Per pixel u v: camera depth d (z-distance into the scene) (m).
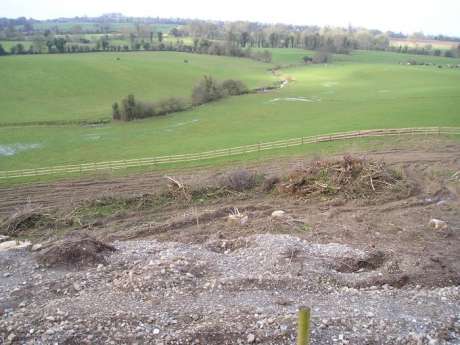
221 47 133.12
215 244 18.39
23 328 11.92
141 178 31.50
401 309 13.21
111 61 104.38
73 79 85.12
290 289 14.41
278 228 20.39
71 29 190.25
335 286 14.82
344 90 81.44
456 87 75.62
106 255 16.84
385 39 175.12
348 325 12.24
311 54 141.88
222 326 11.98
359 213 22.73
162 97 74.06
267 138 42.75
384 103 61.53
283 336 11.62
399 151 35.44
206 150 39.12
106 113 64.31
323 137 39.94
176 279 14.47
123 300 13.38
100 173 33.00
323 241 18.94
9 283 14.78
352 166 26.97
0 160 39.75
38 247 17.64
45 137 50.44
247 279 14.63
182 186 26.38
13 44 128.12
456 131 40.41
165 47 138.25
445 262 16.81
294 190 26.16
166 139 47.03
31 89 77.31
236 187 27.16
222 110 65.50
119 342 11.54
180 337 11.63
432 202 24.73
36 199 27.52
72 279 14.75
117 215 23.88
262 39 165.12
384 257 17.20
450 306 13.39
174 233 21.09
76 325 11.98
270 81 95.00
